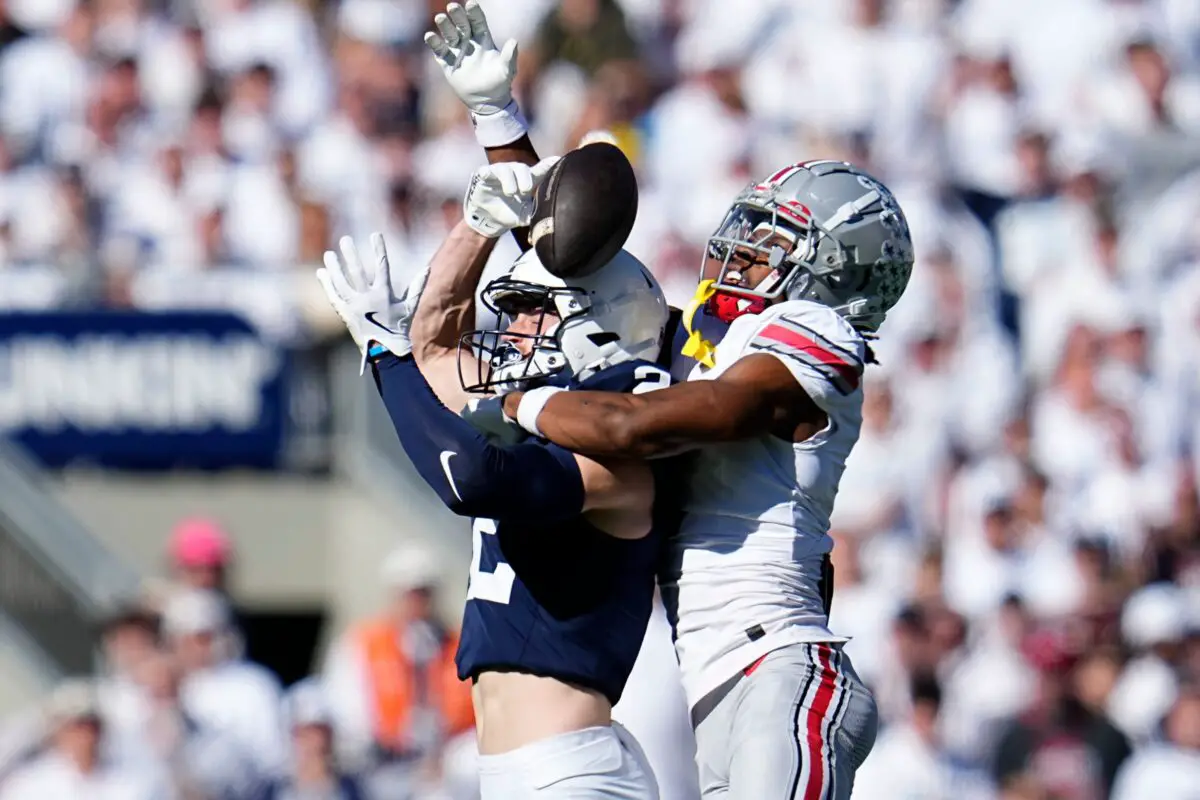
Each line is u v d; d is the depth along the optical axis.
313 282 38.00
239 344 37.84
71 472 37.75
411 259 39.16
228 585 37.00
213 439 37.84
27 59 42.69
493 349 16.69
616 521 16.02
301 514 38.41
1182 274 42.12
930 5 44.19
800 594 16.34
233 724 33.47
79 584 35.97
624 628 16.09
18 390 37.53
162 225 39.62
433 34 17.03
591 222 15.64
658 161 41.91
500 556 16.17
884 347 40.22
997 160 42.84
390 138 41.38
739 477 16.31
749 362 15.77
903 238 16.66
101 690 33.75
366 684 33.47
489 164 16.61
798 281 16.47
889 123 43.22
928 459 39.28
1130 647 35.66
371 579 38.34
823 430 16.14
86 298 37.81
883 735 34.59
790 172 16.62
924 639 35.31
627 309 16.25
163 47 43.38
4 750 33.19
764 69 44.41
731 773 15.93
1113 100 43.59
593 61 43.31
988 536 37.84
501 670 16.06
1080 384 40.22
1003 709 34.84
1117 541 38.66
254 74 41.94
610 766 15.96
